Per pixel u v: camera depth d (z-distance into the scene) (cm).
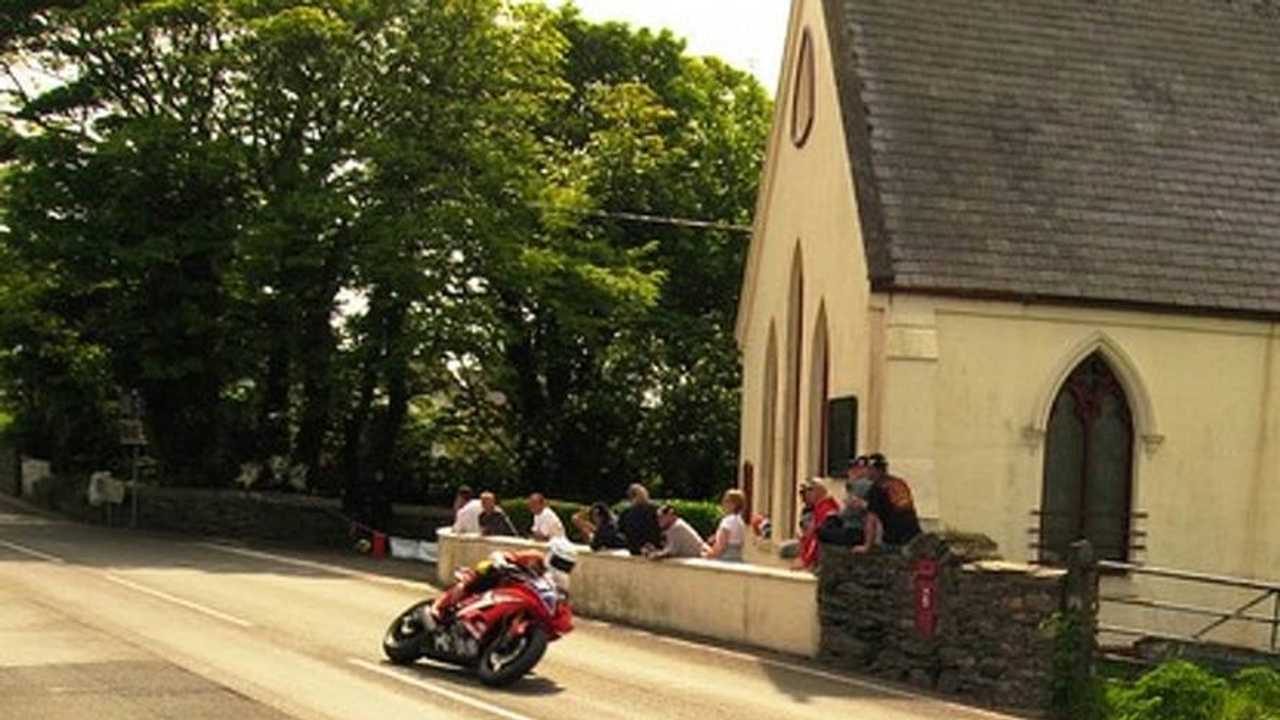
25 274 3822
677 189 4403
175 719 1084
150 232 3722
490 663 1325
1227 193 2347
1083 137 2358
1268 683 1459
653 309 4281
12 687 1200
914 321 2091
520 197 3772
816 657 1630
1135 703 1360
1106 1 2595
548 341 4212
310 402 3872
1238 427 2227
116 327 3791
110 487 4106
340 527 3844
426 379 4072
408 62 3747
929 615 1510
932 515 2039
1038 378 2144
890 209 2173
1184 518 2205
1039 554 2142
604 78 4684
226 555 2908
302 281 3641
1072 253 2186
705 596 1788
